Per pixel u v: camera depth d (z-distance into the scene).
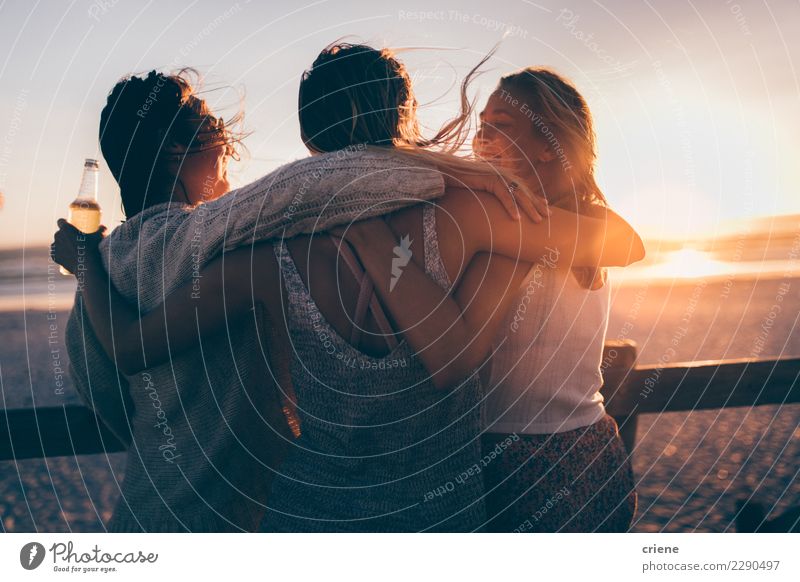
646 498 2.88
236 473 1.09
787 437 3.60
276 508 1.01
